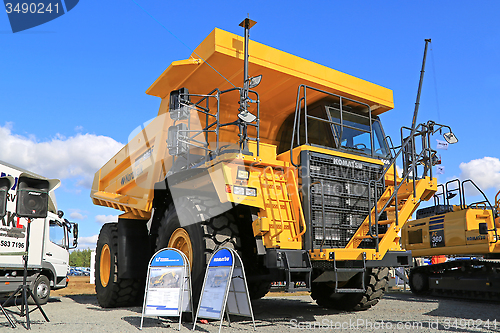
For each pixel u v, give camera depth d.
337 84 7.27
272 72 6.82
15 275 10.30
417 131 6.86
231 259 5.39
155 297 5.74
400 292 14.40
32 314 7.45
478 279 10.67
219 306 5.26
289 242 5.77
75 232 12.82
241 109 5.92
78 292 15.15
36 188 6.41
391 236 6.13
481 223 9.84
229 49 6.35
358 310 7.66
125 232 8.69
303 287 5.61
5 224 9.88
